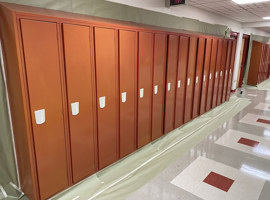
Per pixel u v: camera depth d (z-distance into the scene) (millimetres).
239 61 8641
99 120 2473
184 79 3979
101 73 2363
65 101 2088
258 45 8758
